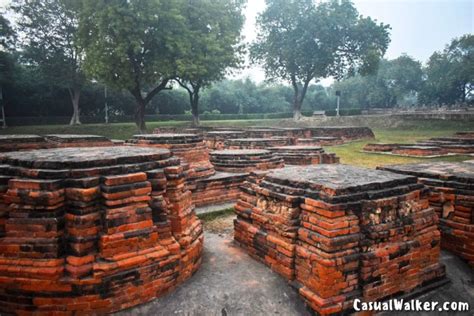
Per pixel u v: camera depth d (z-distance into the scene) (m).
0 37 26.03
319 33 30.34
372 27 31.23
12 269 3.24
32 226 3.28
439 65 49.44
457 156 14.80
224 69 27.88
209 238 5.62
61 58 26.94
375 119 32.97
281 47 32.47
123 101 37.09
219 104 49.66
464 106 44.97
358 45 31.91
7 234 3.35
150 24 21.22
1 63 27.22
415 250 3.96
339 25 30.42
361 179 4.10
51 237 3.28
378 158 14.85
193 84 29.53
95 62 20.97
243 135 16.05
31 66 28.81
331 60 32.25
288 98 61.28
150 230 3.63
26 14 25.53
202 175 7.94
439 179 5.12
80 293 3.24
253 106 53.91
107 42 20.80
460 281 4.41
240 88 56.00
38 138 8.55
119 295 3.39
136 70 23.45
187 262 4.05
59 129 26.23
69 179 3.40
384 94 54.34
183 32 22.58
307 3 30.98
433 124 29.42
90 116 34.31
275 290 3.90
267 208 4.44
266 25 32.44
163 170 3.97
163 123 32.25
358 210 3.65
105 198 3.40
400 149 16.11
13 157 3.81
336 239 3.48
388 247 3.74
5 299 3.32
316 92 61.62
